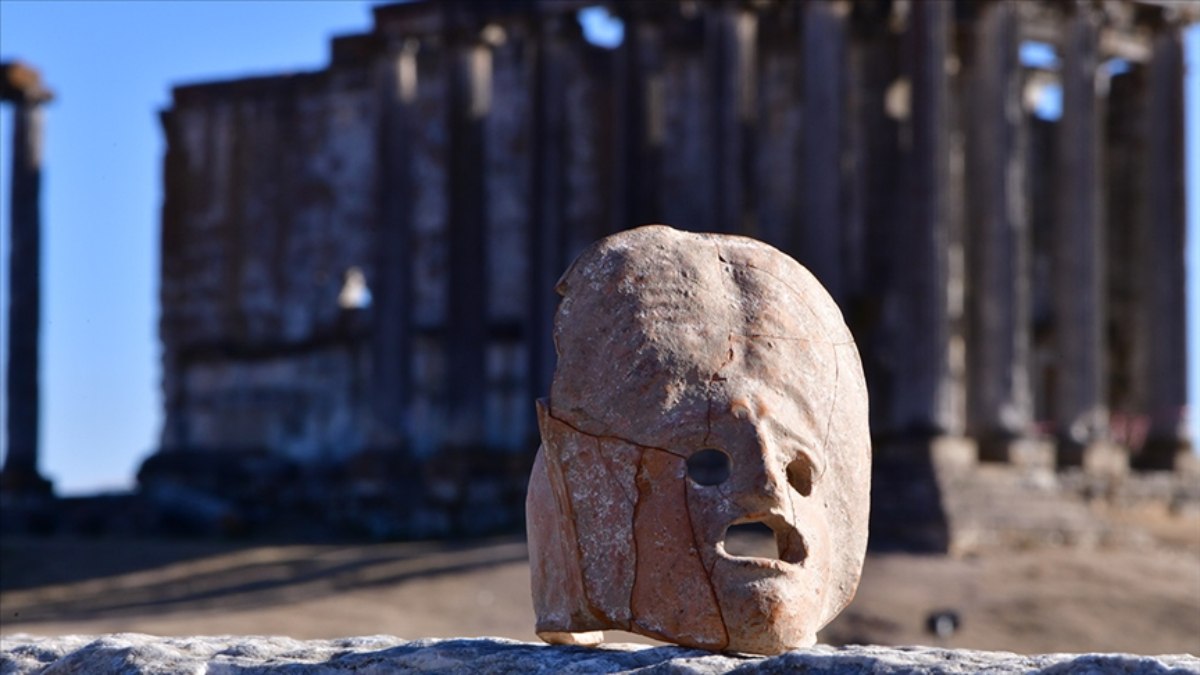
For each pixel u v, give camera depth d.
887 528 31.44
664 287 7.38
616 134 39.53
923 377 33.94
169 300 49.78
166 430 49.28
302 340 47.88
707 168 37.03
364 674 7.33
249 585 29.12
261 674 7.45
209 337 49.12
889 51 39.03
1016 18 36.34
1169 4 39.25
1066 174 37.22
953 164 38.28
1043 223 44.12
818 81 36.12
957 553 30.31
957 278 37.09
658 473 7.18
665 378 7.24
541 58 40.47
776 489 7.09
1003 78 36.12
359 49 42.72
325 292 47.94
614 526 7.20
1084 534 32.09
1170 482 36.91
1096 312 36.75
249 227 49.06
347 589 27.47
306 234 48.34
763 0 37.62
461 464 40.25
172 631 23.36
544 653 7.20
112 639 8.08
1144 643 23.88
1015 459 34.88
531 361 40.28
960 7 36.88
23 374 45.31
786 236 41.34
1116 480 35.81
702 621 7.07
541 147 40.31
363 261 47.47
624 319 7.32
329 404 47.47
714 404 7.21
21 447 45.00
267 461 46.09
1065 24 37.53
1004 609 25.58
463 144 41.16
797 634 7.09
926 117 34.72
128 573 31.44
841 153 36.12
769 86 41.69
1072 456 36.12
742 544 26.91
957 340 36.97
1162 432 38.84
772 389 7.32
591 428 7.27
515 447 44.53
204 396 49.16
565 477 7.30
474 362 40.72
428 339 46.09
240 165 49.31
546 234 40.22
